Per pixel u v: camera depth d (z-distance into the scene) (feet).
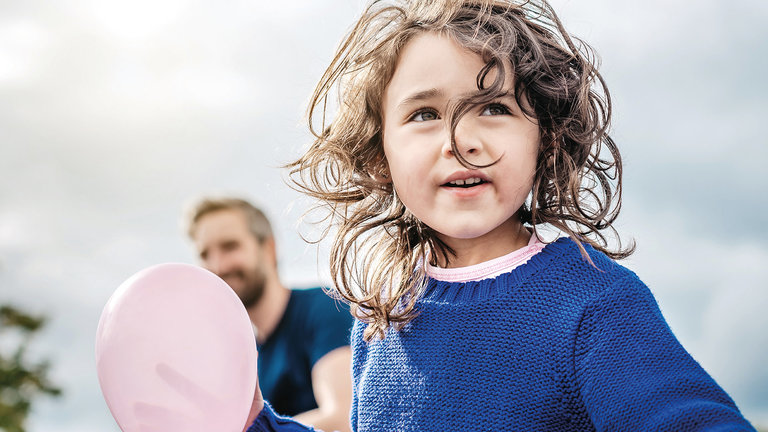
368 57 3.88
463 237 3.54
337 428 8.02
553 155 3.83
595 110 4.13
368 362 4.00
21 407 19.15
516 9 3.91
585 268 3.54
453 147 3.42
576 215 3.97
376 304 3.91
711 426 2.93
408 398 3.74
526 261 3.69
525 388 3.47
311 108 4.48
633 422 3.12
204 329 3.56
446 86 3.52
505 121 3.53
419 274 3.93
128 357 3.49
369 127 4.06
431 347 3.72
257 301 8.75
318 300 8.75
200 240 9.11
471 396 3.57
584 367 3.34
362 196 4.40
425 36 3.64
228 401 3.56
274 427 4.03
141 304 3.57
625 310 3.39
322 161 4.48
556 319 3.47
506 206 3.51
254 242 8.94
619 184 4.29
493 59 3.49
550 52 3.91
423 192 3.57
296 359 8.63
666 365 3.23
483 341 3.59
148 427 3.47
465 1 3.80
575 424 3.42
